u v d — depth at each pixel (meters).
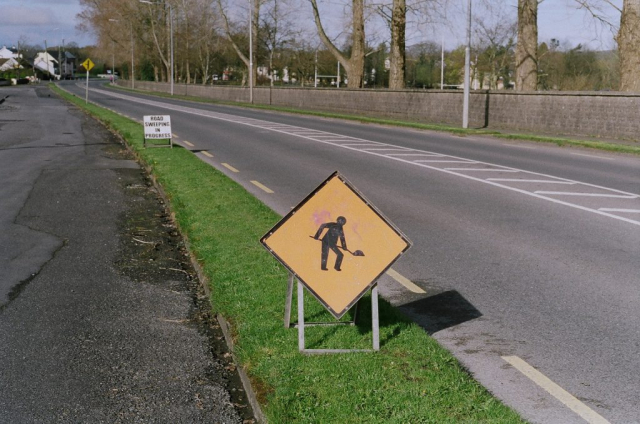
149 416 4.18
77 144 21.17
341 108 42.25
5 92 72.00
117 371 4.83
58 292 6.68
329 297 4.87
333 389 4.20
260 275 6.67
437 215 10.30
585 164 16.81
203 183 12.49
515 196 11.97
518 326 5.75
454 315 6.04
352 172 14.88
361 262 4.91
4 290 6.73
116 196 12.20
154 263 7.81
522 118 27.48
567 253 8.10
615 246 8.42
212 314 6.07
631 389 4.53
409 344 4.97
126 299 6.48
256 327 5.27
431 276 7.23
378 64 90.00
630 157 18.69
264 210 9.98
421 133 27.05
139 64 115.19
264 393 4.20
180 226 9.23
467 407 3.98
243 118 35.66
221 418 4.17
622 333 5.57
